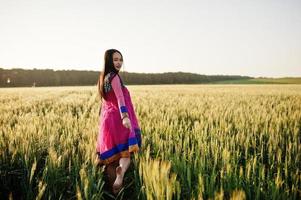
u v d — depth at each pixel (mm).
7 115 7785
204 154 3762
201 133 4887
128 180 3740
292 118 6910
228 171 3043
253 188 3051
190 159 3533
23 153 3840
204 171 3340
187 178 3111
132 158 4156
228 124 5988
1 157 3887
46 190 3242
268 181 3018
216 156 3652
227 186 2975
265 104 11711
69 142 4391
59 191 3324
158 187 2492
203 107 9734
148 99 13898
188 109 8891
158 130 5410
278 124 5707
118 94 3506
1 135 4730
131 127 3469
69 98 15352
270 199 2775
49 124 5746
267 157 4434
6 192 3467
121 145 3525
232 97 16078
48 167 3377
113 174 3650
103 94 3662
